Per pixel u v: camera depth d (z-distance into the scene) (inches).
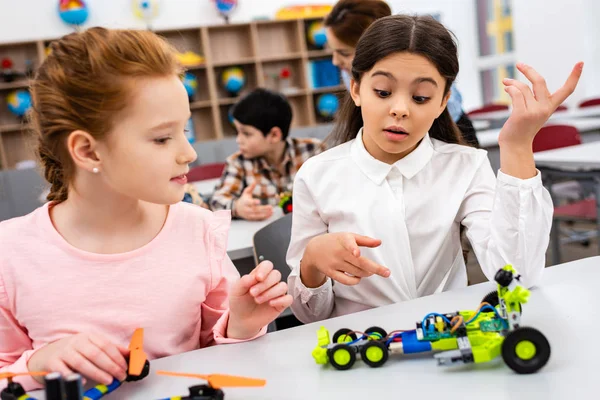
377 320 32.2
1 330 33.2
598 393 22.1
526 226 34.2
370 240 33.1
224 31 236.1
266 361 28.9
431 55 36.4
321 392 25.0
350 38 67.6
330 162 45.9
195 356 30.6
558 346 26.2
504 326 26.1
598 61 236.4
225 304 36.9
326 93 243.9
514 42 266.1
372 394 24.3
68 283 32.8
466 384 24.1
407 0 266.4
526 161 34.2
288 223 57.1
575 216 101.3
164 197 29.2
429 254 43.4
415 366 26.5
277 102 95.9
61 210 34.2
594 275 34.9
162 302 33.9
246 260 67.7
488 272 38.0
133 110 28.0
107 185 31.6
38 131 31.6
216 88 237.0
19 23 209.0
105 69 28.0
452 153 44.8
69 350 26.8
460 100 67.8
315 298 40.4
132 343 28.6
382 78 36.9
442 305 33.3
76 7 209.8
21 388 26.0
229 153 224.5
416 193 43.8
